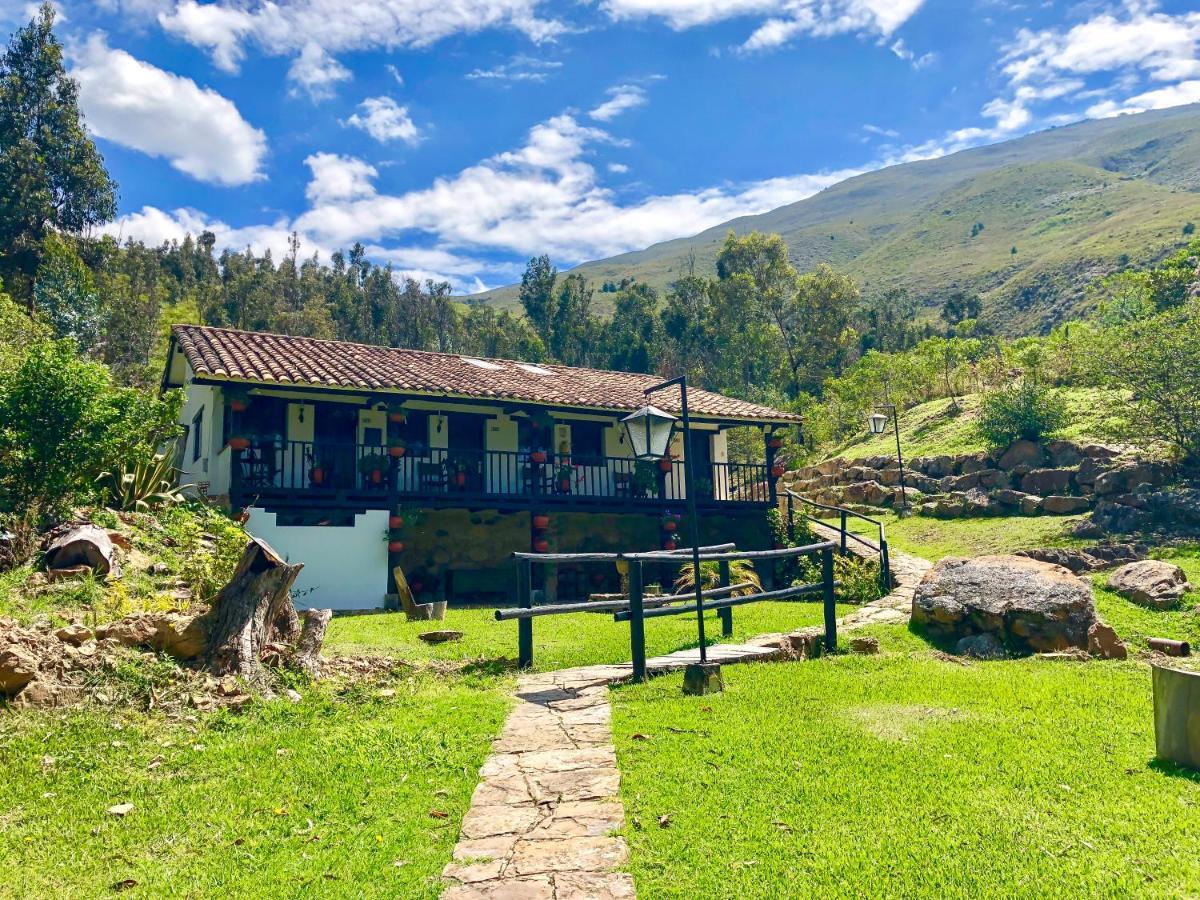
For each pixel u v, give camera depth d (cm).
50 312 3684
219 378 1472
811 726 692
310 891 448
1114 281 3092
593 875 452
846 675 880
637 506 1888
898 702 767
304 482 1658
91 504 1280
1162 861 445
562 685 877
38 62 4403
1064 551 1458
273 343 1877
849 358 6125
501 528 1909
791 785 563
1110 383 1816
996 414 2133
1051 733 664
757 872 447
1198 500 1540
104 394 1282
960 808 519
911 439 2645
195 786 591
